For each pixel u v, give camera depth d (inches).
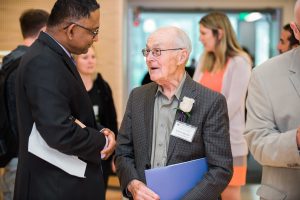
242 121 117.0
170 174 71.8
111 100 133.7
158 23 231.3
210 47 121.6
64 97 65.0
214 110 73.9
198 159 74.0
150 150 76.0
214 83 119.5
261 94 72.4
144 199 70.4
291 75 70.3
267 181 73.4
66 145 63.5
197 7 219.5
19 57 101.3
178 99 75.9
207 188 71.7
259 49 233.8
